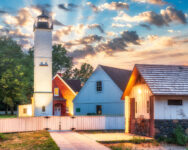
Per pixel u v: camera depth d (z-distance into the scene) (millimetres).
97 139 18531
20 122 23578
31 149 14938
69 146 15258
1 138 19125
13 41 38656
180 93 18703
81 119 25734
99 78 36906
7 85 30688
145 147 16500
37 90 38906
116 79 36719
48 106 39062
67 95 46656
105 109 35812
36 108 38594
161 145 17328
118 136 20703
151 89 18828
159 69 20562
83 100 38438
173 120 19172
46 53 39656
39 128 24641
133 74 22016
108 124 26375
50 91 39438
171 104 19406
